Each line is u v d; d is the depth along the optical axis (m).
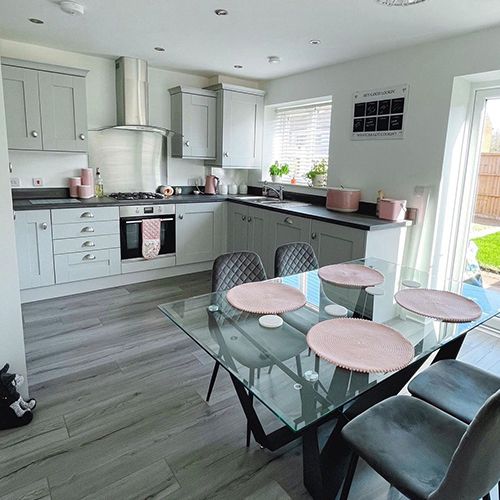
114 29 3.06
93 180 4.18
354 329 1.66
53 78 3.54
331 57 3.63
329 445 1.60
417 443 1.34
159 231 4.20
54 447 1.87
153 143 4.54
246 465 1.80
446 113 3.08
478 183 3.29
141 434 1.97
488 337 3.18
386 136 3.52
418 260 3.40
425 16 2.58
